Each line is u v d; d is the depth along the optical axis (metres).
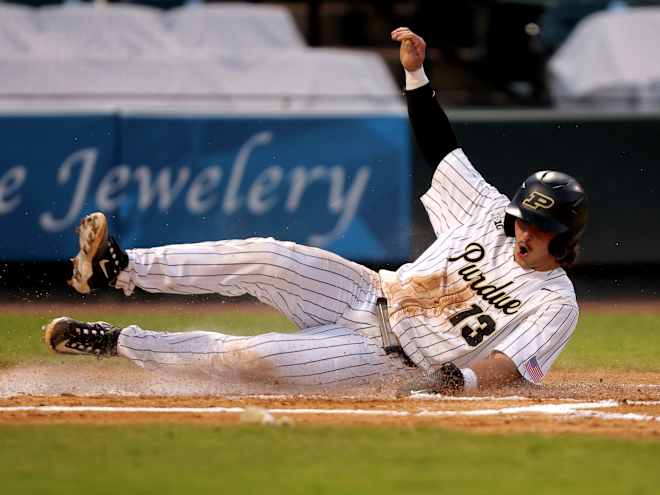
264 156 44.00
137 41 52.19
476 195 20.22
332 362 18.97
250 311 37.41
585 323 36.41
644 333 33.56
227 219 43.88
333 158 44.25
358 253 44.25
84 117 43.28
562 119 44.62
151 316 35.44
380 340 19.42
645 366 25.84
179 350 19.09
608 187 44.72
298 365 18.81
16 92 48.09
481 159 44.47
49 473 13.04
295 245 19.67
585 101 53.97
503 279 19.19
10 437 15.03
